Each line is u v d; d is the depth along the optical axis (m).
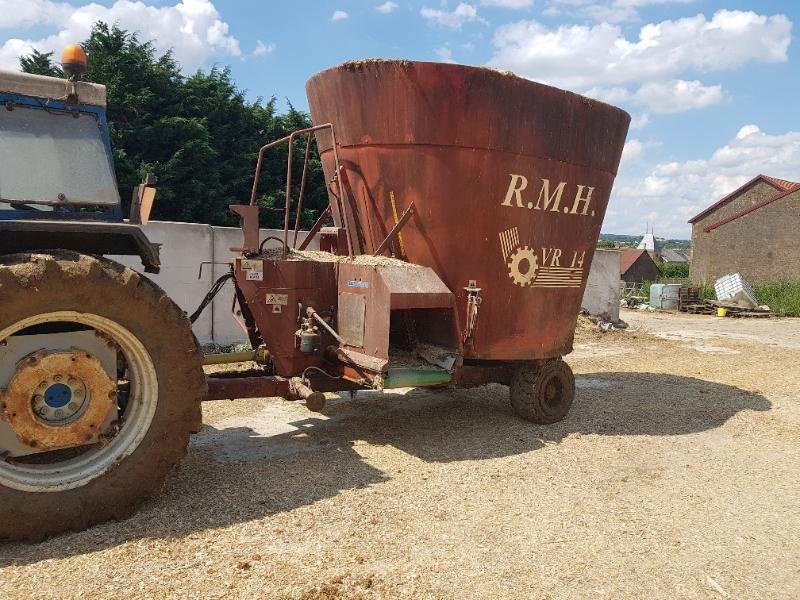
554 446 5.22
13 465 3.22
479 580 3.02
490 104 5.01
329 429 5.52
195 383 3.60
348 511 3.71
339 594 2.82
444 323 5.09
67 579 2.82
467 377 5.66
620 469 4.71
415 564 3.13
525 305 5.53
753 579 3.17
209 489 3.96
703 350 11.71
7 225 3.13
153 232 8.97
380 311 4.59
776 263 32.69
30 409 3.22
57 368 3.28
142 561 3.01
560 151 5.41
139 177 16.36
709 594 3.01
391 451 4.93
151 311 3.42
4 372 3.21
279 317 4.79
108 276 3.30
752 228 33.50
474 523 3.65
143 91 17.30
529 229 5.41
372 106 5.09
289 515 3.62
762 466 4.91
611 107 5.75
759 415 6.52
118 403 3.76
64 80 3.58
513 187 5.23
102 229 3.41
